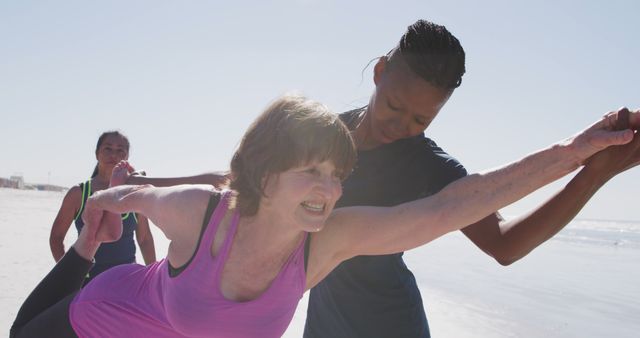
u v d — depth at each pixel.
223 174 2.77
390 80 2.65
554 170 2.08
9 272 8.80
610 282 11.84
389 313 3.01
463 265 14.49
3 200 44.97
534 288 10.73
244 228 2.15
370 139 2.93
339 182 2.11
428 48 2.54
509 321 7.79
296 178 2.02
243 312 2.18
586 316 8.16
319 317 3.15
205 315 2.18
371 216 2.25
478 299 9.40
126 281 2.46
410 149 2.85
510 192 2.13
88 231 2.74
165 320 2.31
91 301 2.46
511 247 2.46
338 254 2.32
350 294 3.02
